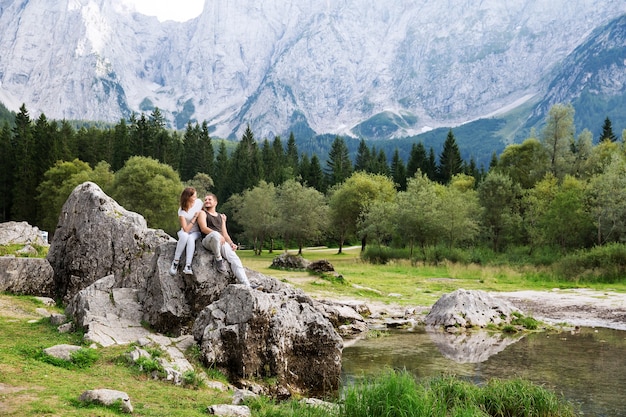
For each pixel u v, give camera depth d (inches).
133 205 2849.4
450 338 703.1
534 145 3267.7
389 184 3457.2
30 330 478.6
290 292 564.4
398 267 1823.3
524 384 412.8
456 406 358.0
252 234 3644.2
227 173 4992.6
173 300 489.1
